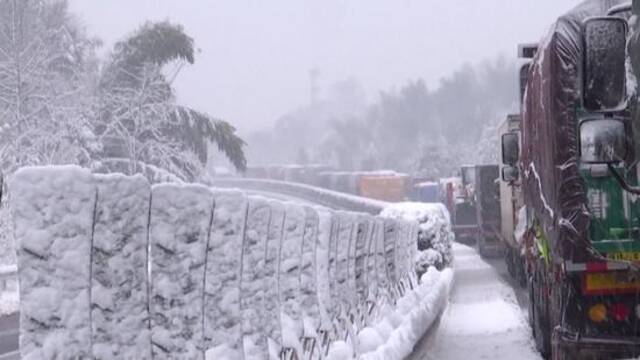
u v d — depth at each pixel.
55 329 4.31
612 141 8.35
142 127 33.56
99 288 4.56
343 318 9.45
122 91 34.53
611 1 9.55
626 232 9.32
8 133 30.67
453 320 18.03
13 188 4.26
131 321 4.69
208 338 5.60
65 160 31.05
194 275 5.28
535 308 13.72
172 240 5.19
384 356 10.29
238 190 5.93
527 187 14.45
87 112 32.50
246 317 6.30
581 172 9.37
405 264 16.61
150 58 35.12
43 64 31.59
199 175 35.72
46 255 4.30
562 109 9.44
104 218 4.59
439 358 13.41
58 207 4.33
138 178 4.82
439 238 24.09
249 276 6.38
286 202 7.63
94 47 38.44
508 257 29.14
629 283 9.52
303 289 8.07
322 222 8.73
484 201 38.12
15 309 19.39
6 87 30.95
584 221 9.34
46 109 31.75
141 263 4.82
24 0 32.06
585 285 9.55
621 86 8.48
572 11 9.60
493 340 14.88
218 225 5.73
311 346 7.89
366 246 11.44
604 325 9.56
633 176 8.84
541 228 11.61
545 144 10.41
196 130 35.97
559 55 9.48
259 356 6.38
